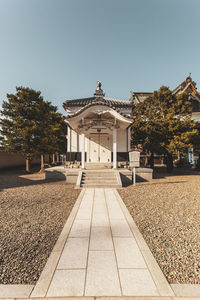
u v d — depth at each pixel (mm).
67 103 12727
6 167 17266
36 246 2801
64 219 3965
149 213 4352
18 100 12922
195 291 1850
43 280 1995
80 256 2467
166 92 13109
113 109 8922
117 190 7082
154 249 2703
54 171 10359
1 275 2109
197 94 18688
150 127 12773
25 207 4832
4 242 2918
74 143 12484
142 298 1761
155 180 9984
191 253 2594
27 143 12633
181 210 4586
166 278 2057
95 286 1911
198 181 9555
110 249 2658
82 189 7246
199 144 13742
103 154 12203
